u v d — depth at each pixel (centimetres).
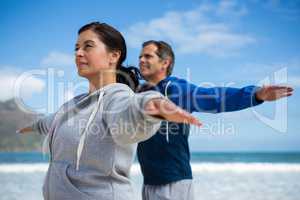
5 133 5569
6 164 3053
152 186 380
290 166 2973
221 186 1354
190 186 380
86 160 182
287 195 1105
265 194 1130
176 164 373
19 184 1385
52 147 195
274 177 1823
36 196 1045
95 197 180
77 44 200
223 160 4122
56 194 186
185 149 380
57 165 188
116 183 183
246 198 1048
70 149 185
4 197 1025
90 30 198
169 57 400
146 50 399
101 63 196
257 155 4900
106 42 197
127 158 184
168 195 371
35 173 1998
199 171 2352
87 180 181
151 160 375
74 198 181
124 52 205
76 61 199
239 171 2358
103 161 179
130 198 185
